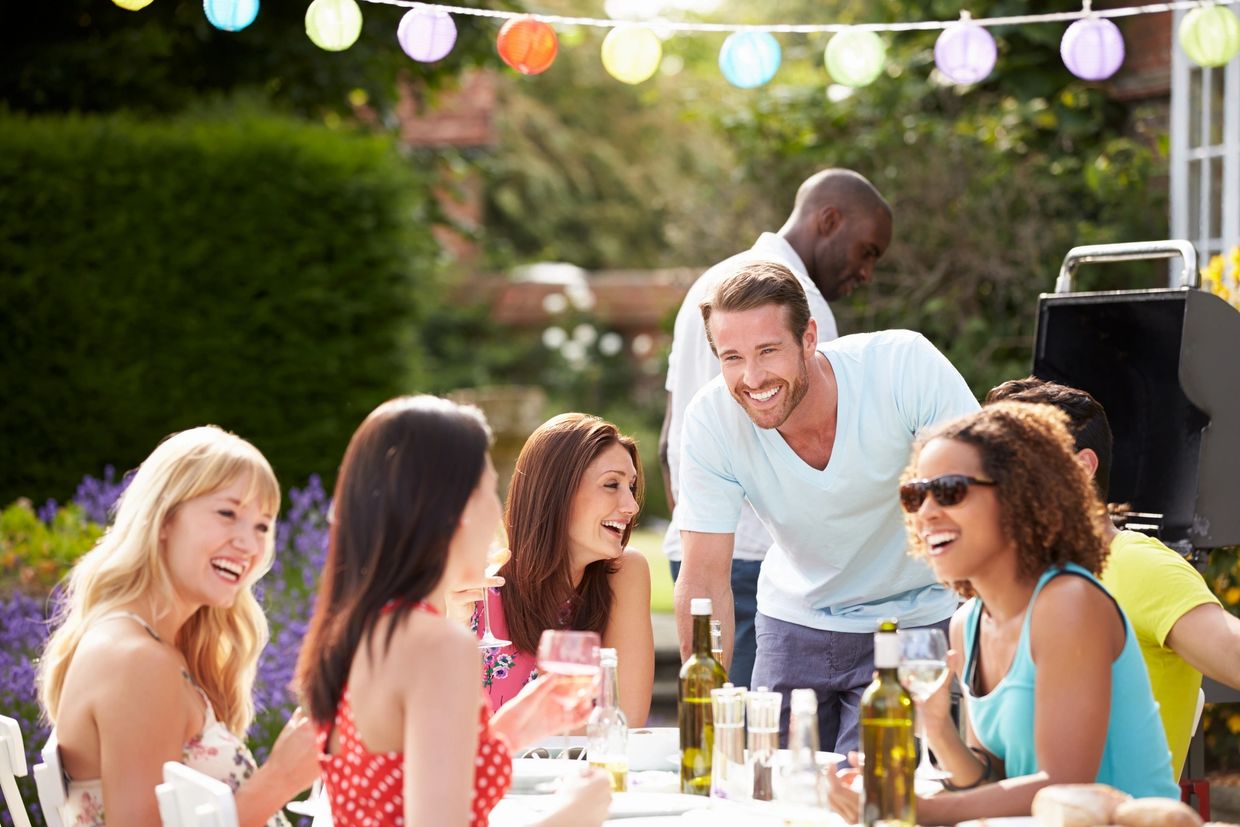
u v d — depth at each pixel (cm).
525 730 272
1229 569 511
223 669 315
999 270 799
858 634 385
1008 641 260
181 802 253
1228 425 423
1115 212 789
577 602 379
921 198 816
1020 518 252
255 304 947
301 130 964
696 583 381
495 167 1466
